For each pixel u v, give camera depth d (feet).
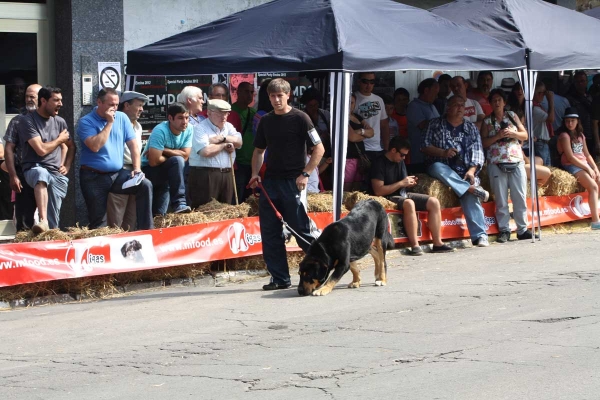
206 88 54.24
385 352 25.84
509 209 51.21
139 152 41.09
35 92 42.93
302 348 26.81
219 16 54.95
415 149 52.70
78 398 22.76
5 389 23.91
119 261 38.01
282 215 37.47
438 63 43.06
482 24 50.80
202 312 33.32
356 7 44.68
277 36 42.98
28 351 28.35
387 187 46.44
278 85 36.22
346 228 35.40
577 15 55.42
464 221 49.52
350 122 47.96
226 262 41.93
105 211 40.83
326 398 21.61
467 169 48.91
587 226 55.98
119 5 51.21
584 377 22.54
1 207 48.21
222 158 43.14
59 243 36.60
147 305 35.35
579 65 50.44
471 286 35.94
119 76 51.39
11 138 40.37
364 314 31.40
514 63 46.80
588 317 29.19
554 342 26.11
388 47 42.11
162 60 44.47
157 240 39.22
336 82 40.06
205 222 40.83
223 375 24.21
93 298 37.58
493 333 27.58
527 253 44.68
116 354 27.35
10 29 50.06
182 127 42.16
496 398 21.13
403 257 45.50
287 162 36.86
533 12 52.54
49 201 40.88
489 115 50.52
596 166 56.44
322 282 35.55
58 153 40.98
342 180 40.14
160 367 25.50
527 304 31.78
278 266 37.70
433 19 47.42
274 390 22.52
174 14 53.36
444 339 27.09
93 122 40.27
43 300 36.50
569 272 38.06
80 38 50.08
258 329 29.86
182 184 42.04
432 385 22.34
